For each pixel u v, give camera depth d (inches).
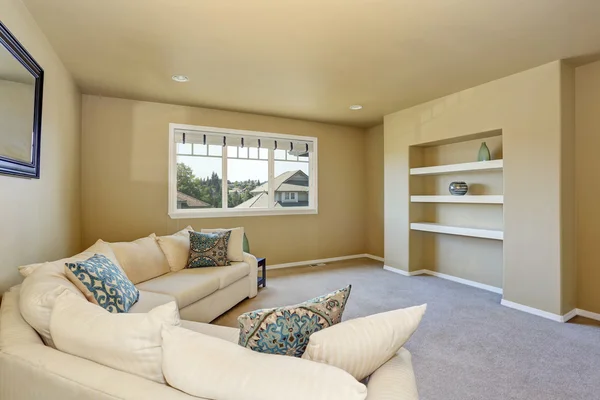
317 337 38.1
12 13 73.9
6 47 67.3
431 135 163.3
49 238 102.8
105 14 85.2
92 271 73.9
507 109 130.5
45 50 97.2
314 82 136.7
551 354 90.9
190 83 137.6
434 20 88.7
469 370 82.7
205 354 34.4
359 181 228.2
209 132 177.2
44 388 37.9
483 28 93.3
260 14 85.5
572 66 120.9
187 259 128.3
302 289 152.9
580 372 81.8
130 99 159.5
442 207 175.8
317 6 81.7
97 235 154.3
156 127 165.3
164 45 103.1
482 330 106.8
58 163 112.0
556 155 116.2
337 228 219.9
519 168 126.7
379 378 40.3
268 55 110.7
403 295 144.1
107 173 155.9
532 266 122.5
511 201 129.2
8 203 73.0
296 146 204.1
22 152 78.3
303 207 209.6
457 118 150.3
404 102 165.3
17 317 50.5
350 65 119.2
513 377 79.6
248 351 36.1
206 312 110.3
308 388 29.7
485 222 155.9
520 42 102.0
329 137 215.8
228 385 31.4
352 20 88.5
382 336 40.9
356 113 187.5
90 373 37.0
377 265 203.6
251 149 193.0
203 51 107.5
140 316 39.7
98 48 105.0
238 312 123.6
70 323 42.2
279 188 202.2
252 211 189.6
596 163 117.6
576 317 118.7
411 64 118.6
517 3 81.0
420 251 184.1
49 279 60.6
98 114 153.9
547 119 118.6
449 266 173.0
